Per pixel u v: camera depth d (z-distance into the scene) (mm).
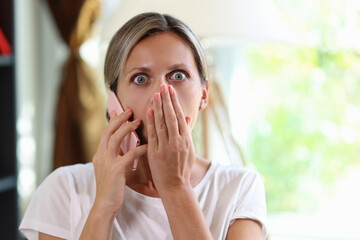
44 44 3066
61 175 1124
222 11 1833
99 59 2816
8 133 2369
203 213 1103
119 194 995
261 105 2977
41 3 2994
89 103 2760
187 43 1022
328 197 2957
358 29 2807
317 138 2938
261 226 1129
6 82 2359
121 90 1039
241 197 1138
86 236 983
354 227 2920
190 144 987
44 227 1077
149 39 1008
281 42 1995
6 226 2396
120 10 1943
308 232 2980
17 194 2387
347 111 2881
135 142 1004
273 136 2984
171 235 1067
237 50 2916
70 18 2775
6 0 2346
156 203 1078
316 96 2916
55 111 2785
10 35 2350
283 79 2941
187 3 1831
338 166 2926
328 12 2836
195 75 1027
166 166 979
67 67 2781
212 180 1145
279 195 3016
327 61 2877
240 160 2113
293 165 2982
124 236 1058
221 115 2184
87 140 2758
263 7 1918
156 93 959
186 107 1011
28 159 2947
